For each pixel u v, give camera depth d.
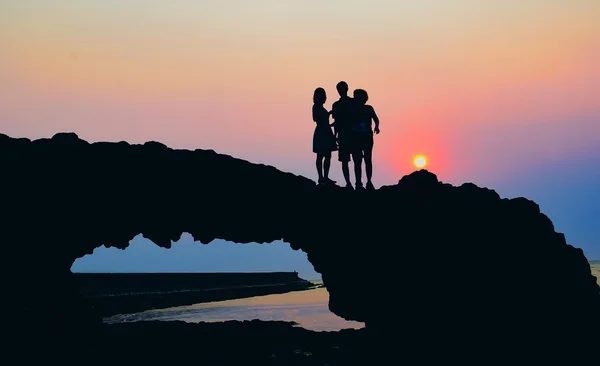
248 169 17.19
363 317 16.33
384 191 16.88
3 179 15.54
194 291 56.84
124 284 50.53
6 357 13.41
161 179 16.52
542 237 16.67
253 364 15.41
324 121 17.31
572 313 15.64
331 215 16.70
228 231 17.12
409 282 15.56
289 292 68.62
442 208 16.30
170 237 17.14
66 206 15.92
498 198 17.08
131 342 17.45
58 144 16.28
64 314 15.09
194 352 16.67
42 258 15.45
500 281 15.45
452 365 14.59
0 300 14.13
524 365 14.50
